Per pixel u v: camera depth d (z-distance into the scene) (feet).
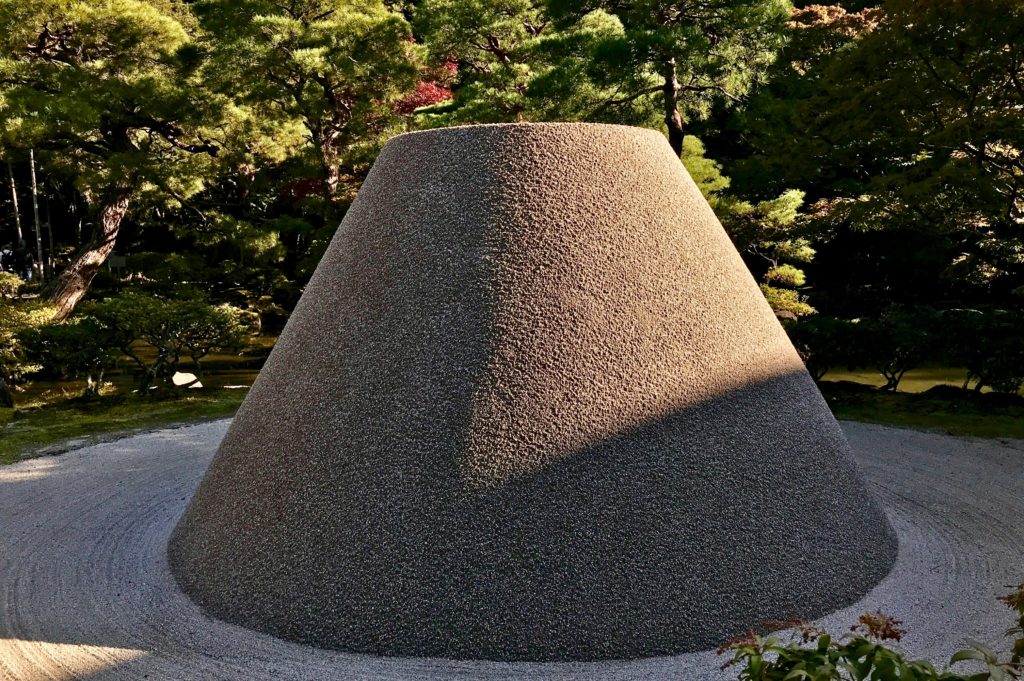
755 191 45.88
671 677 8.87
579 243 10.91
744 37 37.27
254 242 45.34
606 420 10.12
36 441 21.66
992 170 27.25
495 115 38.22
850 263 50.80
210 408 26.11
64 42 42.01
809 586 10.34
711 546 9.94
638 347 10.60
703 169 38.47
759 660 5.42
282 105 45.37
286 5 46.09
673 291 11.14
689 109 43.14
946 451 19.40
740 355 11.40
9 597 11.35
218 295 52.60
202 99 42.47
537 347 10.34
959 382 35.37
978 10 22.84
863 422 22.80
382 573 9.70
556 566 9.50
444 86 60.70
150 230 71.72
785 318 36.83
